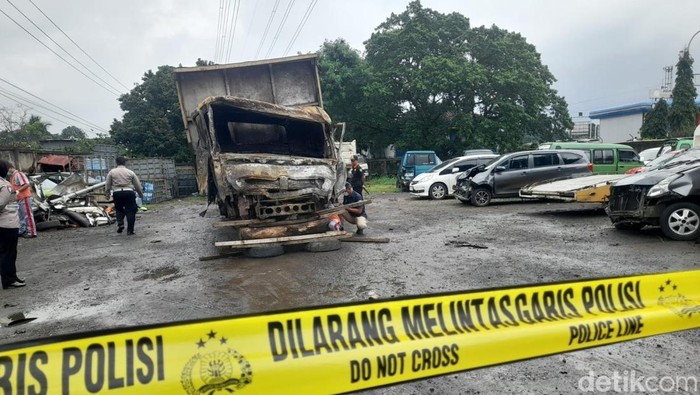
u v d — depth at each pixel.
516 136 27.78
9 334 4.03
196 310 4.46
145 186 21.45
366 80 29.16
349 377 2.21
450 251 6.84
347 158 21.66
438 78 26.00
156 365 1.96
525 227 8.94
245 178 6.79
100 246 8.95
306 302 4.56
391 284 5.09
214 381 2.02
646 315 2.80
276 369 2.10
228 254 7.08
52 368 1.85
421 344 2.34
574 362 3.06
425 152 20.39
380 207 14.14
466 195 13.47
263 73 9.61
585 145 15.55
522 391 2.72
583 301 2.72
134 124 31.30
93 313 4.54
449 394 2.72
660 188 6.83
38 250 8.85
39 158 21.52
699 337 3.37
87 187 14.16
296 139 8.80
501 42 27.95
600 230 8.19
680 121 34.09
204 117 7.63
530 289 2.62
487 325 2.49
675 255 5.92
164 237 9.80
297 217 7.26
